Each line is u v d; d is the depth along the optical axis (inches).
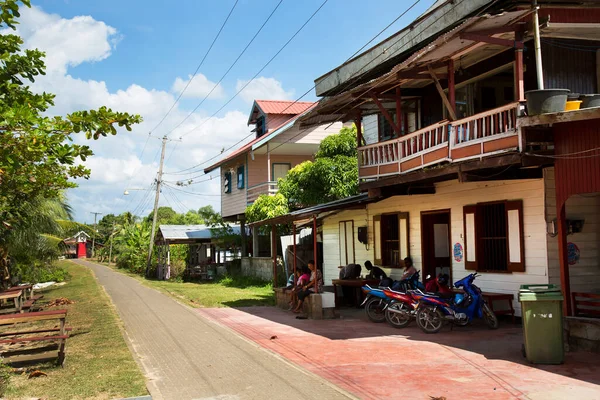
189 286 1051.9
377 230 677.9
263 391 271.6
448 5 493.7
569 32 393.1
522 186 462.9
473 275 438.0
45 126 293.9
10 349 414.9
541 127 369.1
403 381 285.7
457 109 521.0
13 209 473.7
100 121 311.6
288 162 1162.6
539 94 345.1
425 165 465.1
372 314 512.1
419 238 599.2
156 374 314.3
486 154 394.6
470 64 486.9
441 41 384.2
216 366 331.0
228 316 572.7
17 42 327.3
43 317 347.9
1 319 341.1
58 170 388.8
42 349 363.3
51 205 872.9
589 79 430.6
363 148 565.6
